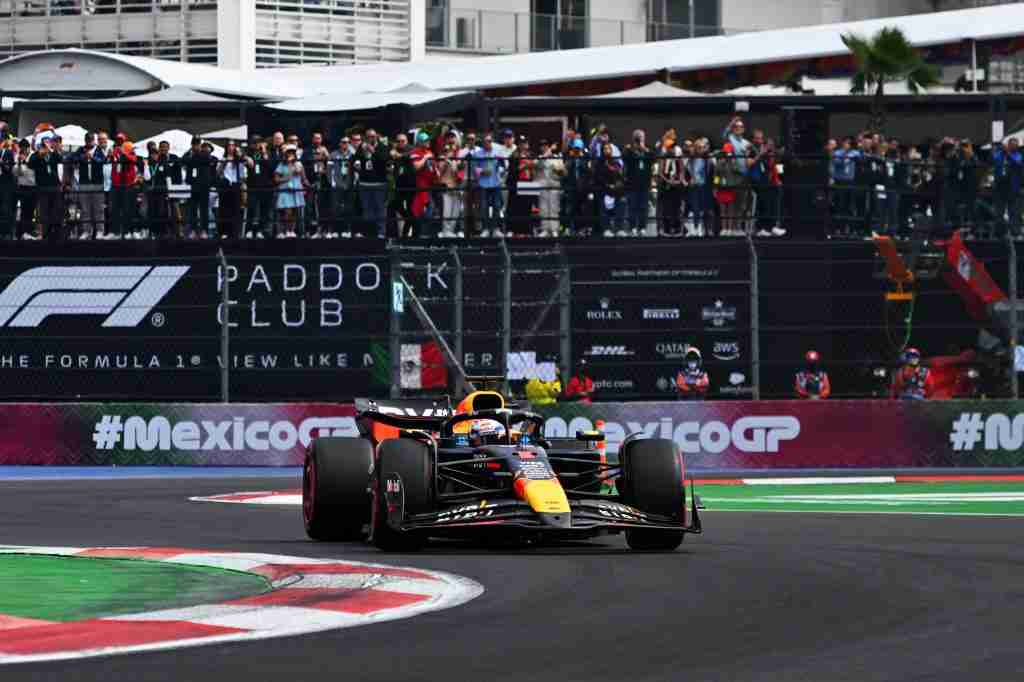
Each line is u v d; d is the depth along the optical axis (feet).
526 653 75.36
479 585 100.17
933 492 193.47
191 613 88.12
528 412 131.85
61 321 254.47
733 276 250.57
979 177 264.11
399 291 234.58
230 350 251.39
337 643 78.23
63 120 301.63
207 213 255.29
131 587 100.99
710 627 83.25
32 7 441.68
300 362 250.16
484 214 255.09
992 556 118.73
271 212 253.03
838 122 305.32
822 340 250.57
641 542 123.85
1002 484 206.39
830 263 249.14
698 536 135.85
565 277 242.58
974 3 504.43
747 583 101.50
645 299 250.57
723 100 286.05
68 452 234.79
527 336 236.43
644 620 85.66
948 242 249.55
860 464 232.73
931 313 252.62
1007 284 252.01
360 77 349.41
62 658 74.28
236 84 328.90
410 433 124.88
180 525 148.87
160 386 252.01
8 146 260.83
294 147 253.03
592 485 131.85
